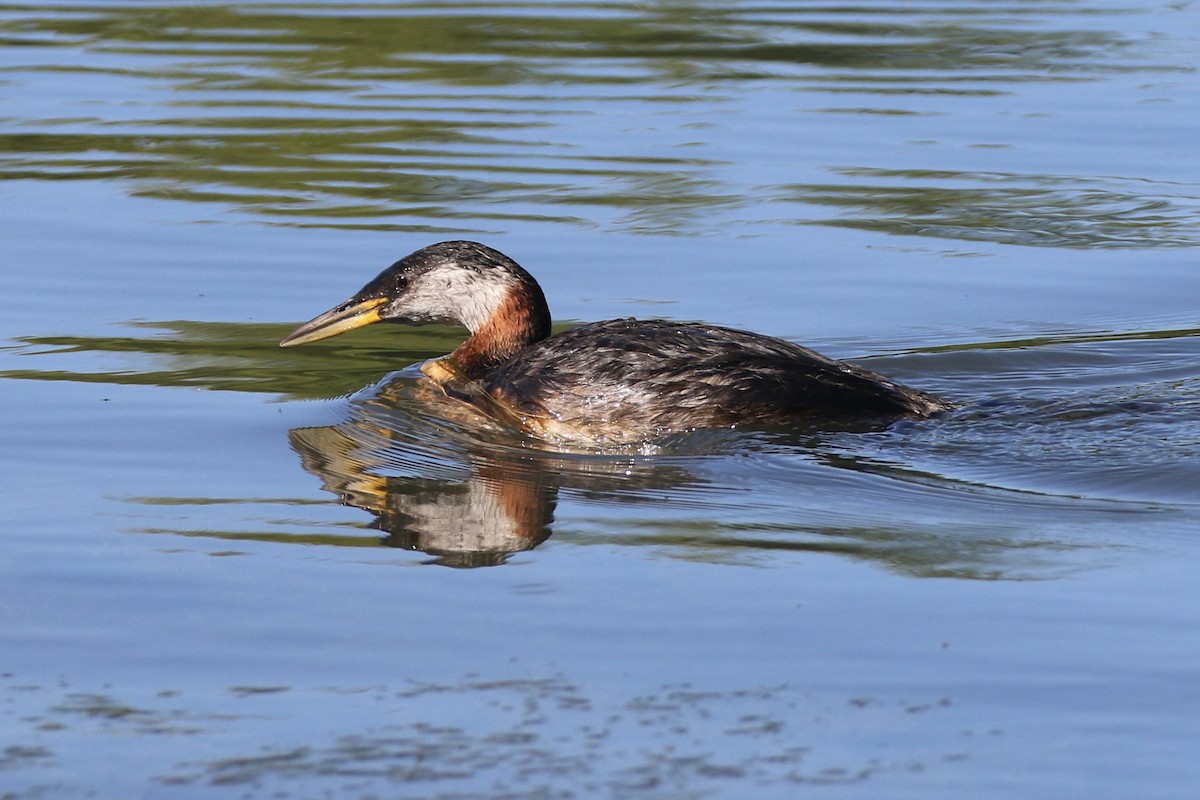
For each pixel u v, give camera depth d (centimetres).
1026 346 1492
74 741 765
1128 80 2498
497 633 882
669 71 2559
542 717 787
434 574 969
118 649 866
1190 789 716
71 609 916
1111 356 1470
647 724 779
